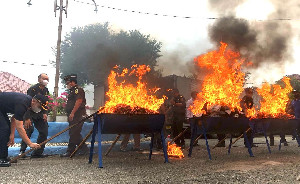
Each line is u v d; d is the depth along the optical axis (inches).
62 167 194.4
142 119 214.4
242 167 192.4
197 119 256.8
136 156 264.1
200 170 180.1
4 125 201.8
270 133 306.8
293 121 319.3
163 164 209.2
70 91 274.5
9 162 201.8
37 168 190.1
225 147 357.1
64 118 317.7
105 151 301.4
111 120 206.4
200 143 420.2
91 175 163.0
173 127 349.1
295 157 252.8
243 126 264.7
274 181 144.3
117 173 169.2
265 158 246.7
